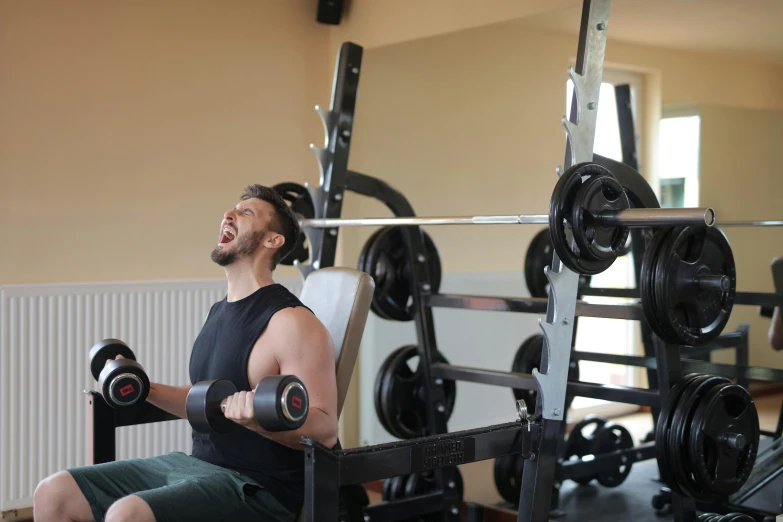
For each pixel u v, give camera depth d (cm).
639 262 322
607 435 335
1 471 295
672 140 405
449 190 408
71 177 322
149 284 325
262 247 191
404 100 390
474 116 412
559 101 430
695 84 398
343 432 383
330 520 152
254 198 195
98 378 202
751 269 414
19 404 297
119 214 333
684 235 202
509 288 430
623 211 185
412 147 394
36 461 301
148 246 341
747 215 408
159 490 163
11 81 309
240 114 364
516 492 305
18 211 312
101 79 328
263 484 176
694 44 388
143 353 324
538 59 424
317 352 175
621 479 334
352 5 376
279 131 376
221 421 155
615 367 446
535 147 430
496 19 314
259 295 185
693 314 209
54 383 304
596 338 444
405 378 289
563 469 302
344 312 200
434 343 285
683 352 309
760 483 258
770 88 380
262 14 369
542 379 192
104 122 329
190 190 351
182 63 348
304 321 177
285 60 377
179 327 332
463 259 416
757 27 356
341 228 381
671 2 330
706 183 409
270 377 147
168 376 330
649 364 279
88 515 176
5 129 308
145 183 339
